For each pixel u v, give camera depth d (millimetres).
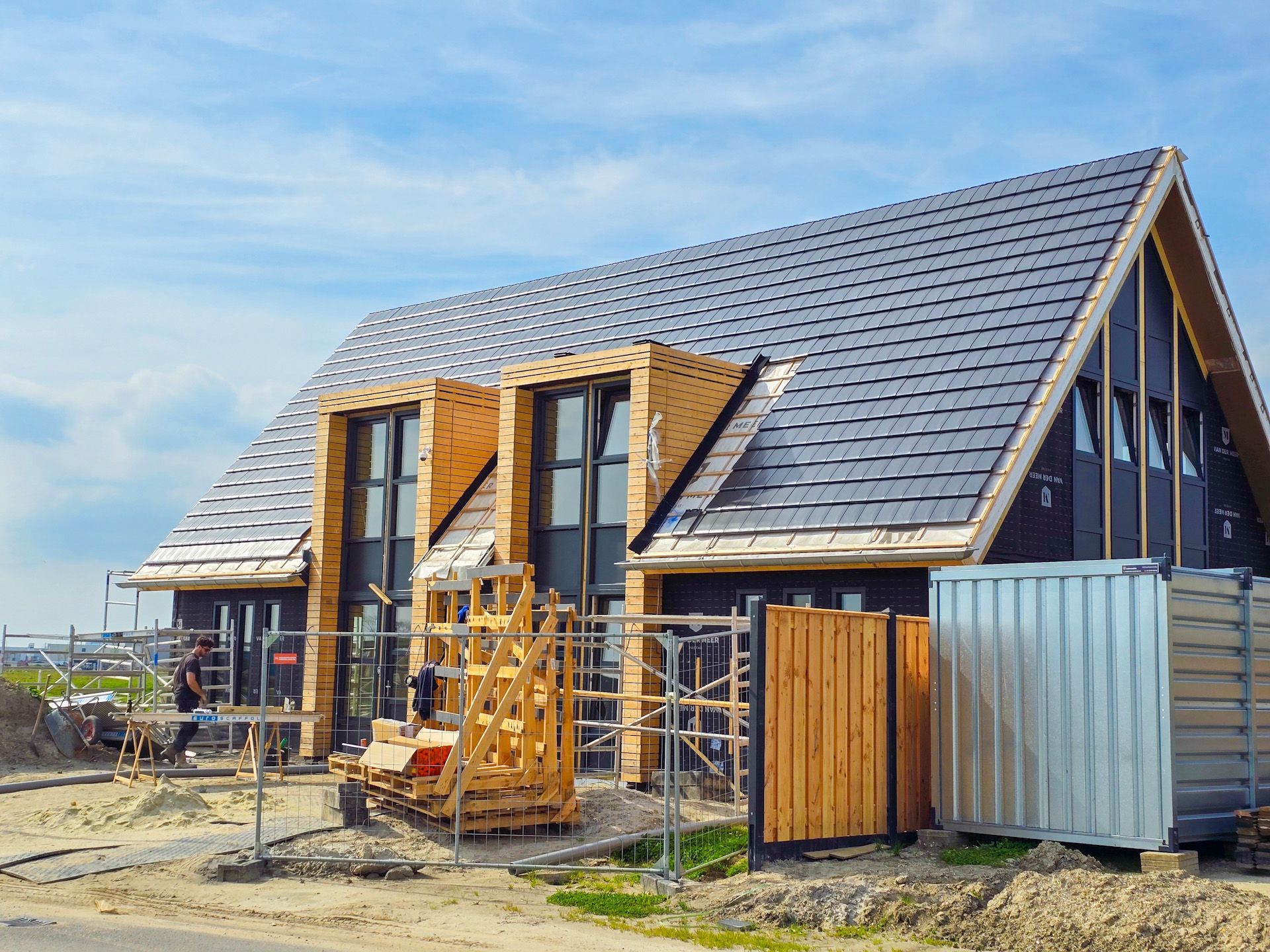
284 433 28281
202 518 27062
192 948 8938
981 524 15031
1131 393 19500
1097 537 18172
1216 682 11898
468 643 15250
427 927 9812
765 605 12070
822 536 16344
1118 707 11656
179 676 21422
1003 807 12414
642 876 11445
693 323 23031
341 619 22984
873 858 12203
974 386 17297
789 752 12141
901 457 16859
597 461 19391
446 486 21484
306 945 9078
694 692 15367
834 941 9414
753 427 19219
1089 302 17547
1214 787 11766
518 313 27641
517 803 13328
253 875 11984
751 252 24469
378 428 23188
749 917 10172
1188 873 10695
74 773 19422
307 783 18578
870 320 20125
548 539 19859
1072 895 9477
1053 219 19781
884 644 13297
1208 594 11969
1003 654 12555
